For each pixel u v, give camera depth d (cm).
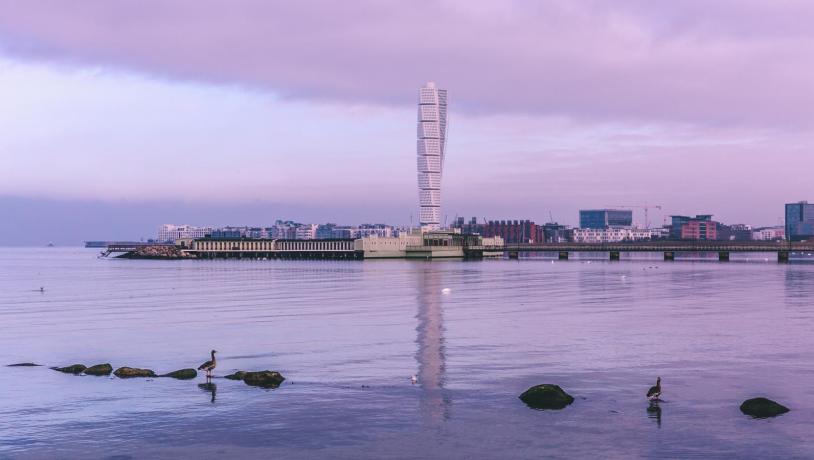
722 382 5678
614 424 4594
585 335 8169
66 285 18788
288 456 4078
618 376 5912
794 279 19162
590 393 5356
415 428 4544
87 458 4059
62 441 4338
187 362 6719
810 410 4875
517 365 6384
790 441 4253
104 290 16662
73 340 8150
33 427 4606
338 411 4919
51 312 11388
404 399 5212
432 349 7238
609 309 11069
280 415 4831
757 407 4838
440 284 17675
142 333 8669
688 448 4153
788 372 6038
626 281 18650
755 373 6003
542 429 4506
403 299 13200
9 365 6544
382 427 4569
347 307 11656
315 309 11362
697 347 7281
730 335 8100
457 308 11375
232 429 4547
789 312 10444
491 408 4969
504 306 11675
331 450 4169
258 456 4088
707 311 10656
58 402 5184
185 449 4200
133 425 4641
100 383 5759
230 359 6794
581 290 15338
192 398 5269
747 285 16688
